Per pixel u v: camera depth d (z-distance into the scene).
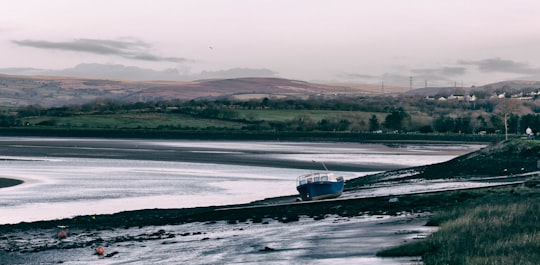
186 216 63.94
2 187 91.44
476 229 37.91
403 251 34.28
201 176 112.00
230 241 46.06
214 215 63.53
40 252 45.66
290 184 100.19
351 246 38.94
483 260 29.09
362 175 119.94
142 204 76.75
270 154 179.38
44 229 57.38
